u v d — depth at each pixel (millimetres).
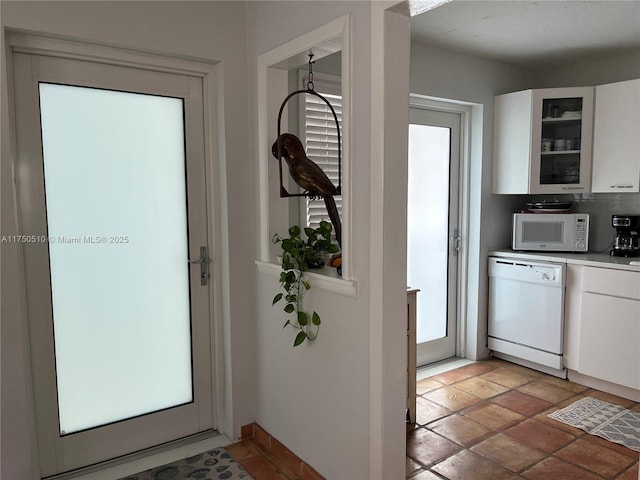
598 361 3188
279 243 2480
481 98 3688
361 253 1873
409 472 2322
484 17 2809
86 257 2270
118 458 2420
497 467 2361
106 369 2363
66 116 2170
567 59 3705
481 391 3266
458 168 3852
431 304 3801
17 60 2029
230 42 2455
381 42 1702
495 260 3791
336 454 2084
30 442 2049
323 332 2109
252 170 2559
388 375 1830
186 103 2482
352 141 1864
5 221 1912
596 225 3740
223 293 2607
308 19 2062
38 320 2156
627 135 3232
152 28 2219
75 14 2029
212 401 2707
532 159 3566
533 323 3551
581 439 2621
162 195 2461
